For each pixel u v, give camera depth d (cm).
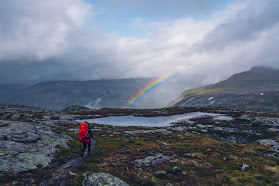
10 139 1402
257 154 2056
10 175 932
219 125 4847
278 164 1725
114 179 1012
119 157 1580
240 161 1692
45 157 1286
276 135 3762
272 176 1362
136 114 7950
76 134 2609
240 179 1254
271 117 5372
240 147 2412
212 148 2233
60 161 1322
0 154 1112
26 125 1853
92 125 4569
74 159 1422
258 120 5106
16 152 1210
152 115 7619
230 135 3972
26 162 1127
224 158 1778
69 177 1007
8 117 4812
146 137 3253
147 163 1471
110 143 2300
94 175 1013
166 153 1842
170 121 6569
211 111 8012
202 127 4734
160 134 3612
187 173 1315
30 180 940
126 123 6231
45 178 980
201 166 1484
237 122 5047
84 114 8050
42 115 5616
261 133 3956
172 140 3116
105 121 6425
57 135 1884
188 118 6788
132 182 1084
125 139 2772
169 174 1270
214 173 1366
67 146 1688
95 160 1430
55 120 5025
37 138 1559
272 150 2259
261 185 1184
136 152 1786
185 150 2052
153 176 1205
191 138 3400
